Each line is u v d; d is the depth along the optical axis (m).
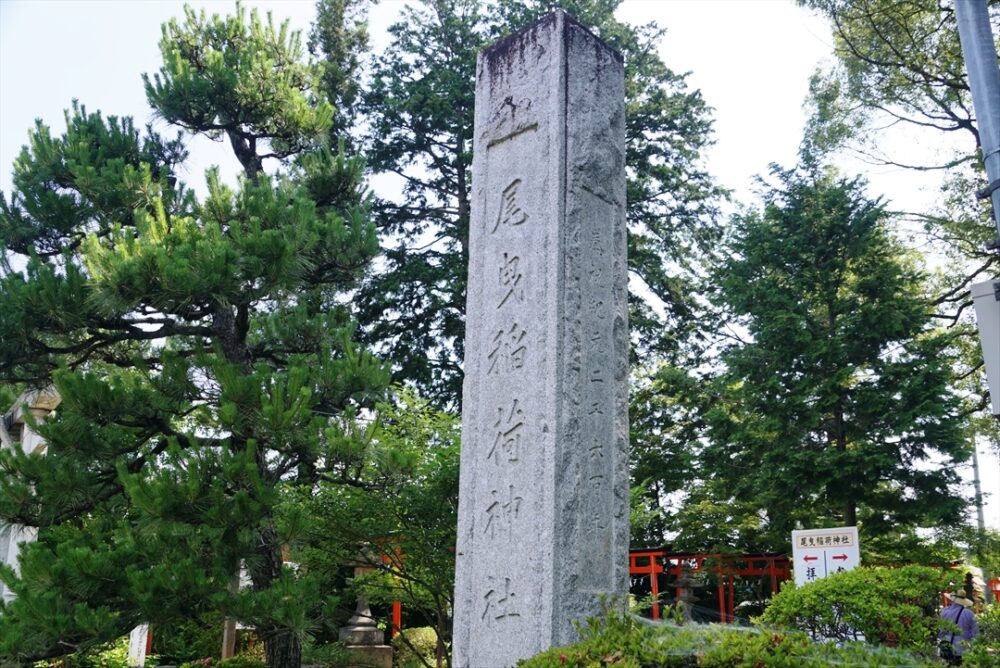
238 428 8.78
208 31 12.25
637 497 12.95
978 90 5.25
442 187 21.33
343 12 22.55
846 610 6.48
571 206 5.50
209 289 8.80
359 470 9.37
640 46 21.77
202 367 9.48
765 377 16.86
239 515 8.17
